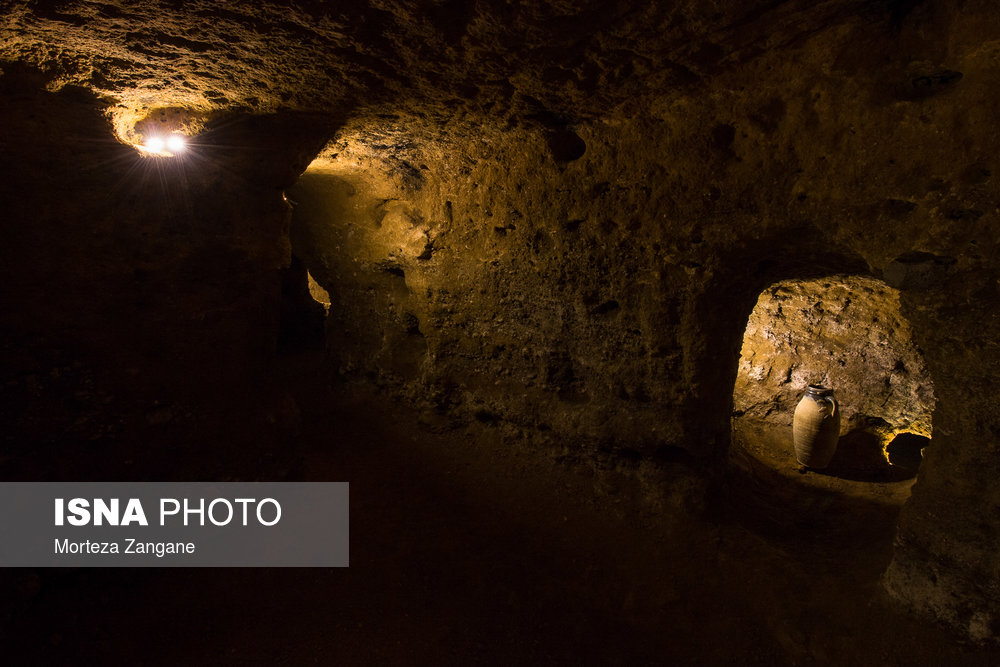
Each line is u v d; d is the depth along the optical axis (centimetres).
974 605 248
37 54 222
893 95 240
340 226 514
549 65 255
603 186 346
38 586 250
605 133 336
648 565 335
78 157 264
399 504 383
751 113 278
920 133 231
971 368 239
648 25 222
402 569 323
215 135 314
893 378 496
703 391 349
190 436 317
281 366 559
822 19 232
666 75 272
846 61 244
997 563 240
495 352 439
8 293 249
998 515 239
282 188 370
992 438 237
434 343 469
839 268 331
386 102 302
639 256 342
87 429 275
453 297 446
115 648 247
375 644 271
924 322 249
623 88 285
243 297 343
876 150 244
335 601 295
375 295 518
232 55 234
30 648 235
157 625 263
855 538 359
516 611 301
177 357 311
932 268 237
